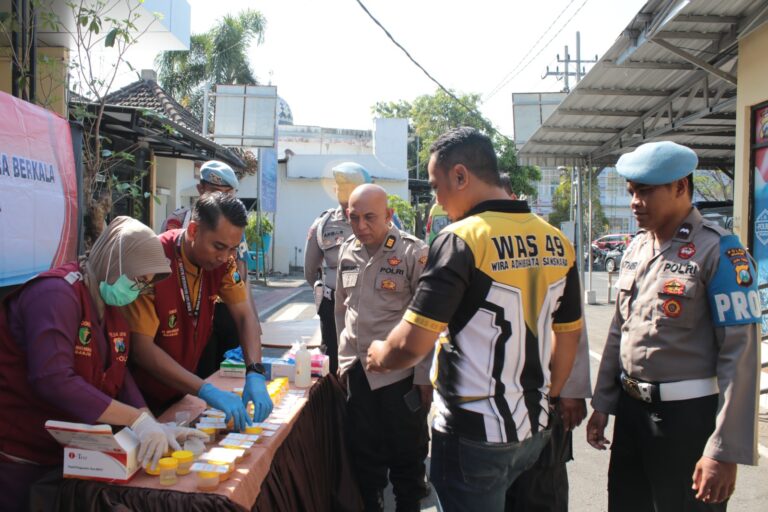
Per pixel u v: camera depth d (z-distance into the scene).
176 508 1.73
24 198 3.94
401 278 3.10
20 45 5.20
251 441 2.15
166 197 15.31
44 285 1.90
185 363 2.64
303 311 11.94
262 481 2.08
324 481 2.97
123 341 2.14
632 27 6.37
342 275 3.30
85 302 1.96
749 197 6.38
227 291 2.84
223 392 2.31
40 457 1.98
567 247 2.02
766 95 5.93
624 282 2.42
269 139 15.55
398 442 3.09
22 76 5.13
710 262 2.10
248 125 15.54
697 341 2.14
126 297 1.96
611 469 2.50
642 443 2.29
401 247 3.13
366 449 3.15
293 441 2.52
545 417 1.96
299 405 2.65
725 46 6.43
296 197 23.53
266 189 18.42
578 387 2.36
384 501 3.71
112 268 1.93
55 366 1.83
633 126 9.76
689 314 2.13
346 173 4.07
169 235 2.57
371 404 3.12
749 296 2.01
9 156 3.79
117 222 2.02
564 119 9.74
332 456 3.19
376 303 3.11
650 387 2.22
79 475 1.82
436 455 2.01
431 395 3.11
